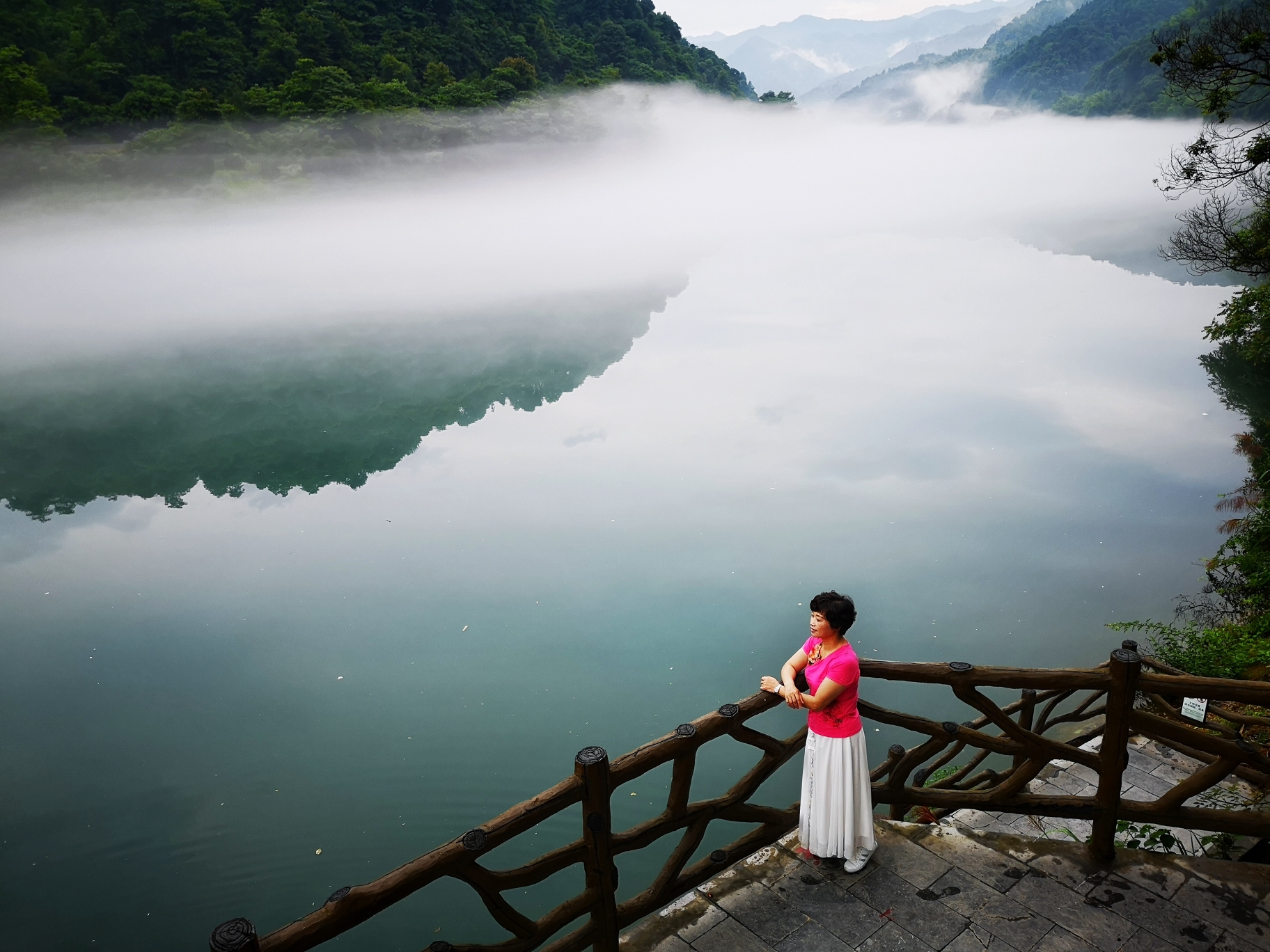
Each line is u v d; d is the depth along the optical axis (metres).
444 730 12.24
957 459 23.81
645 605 16.53
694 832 3.69
